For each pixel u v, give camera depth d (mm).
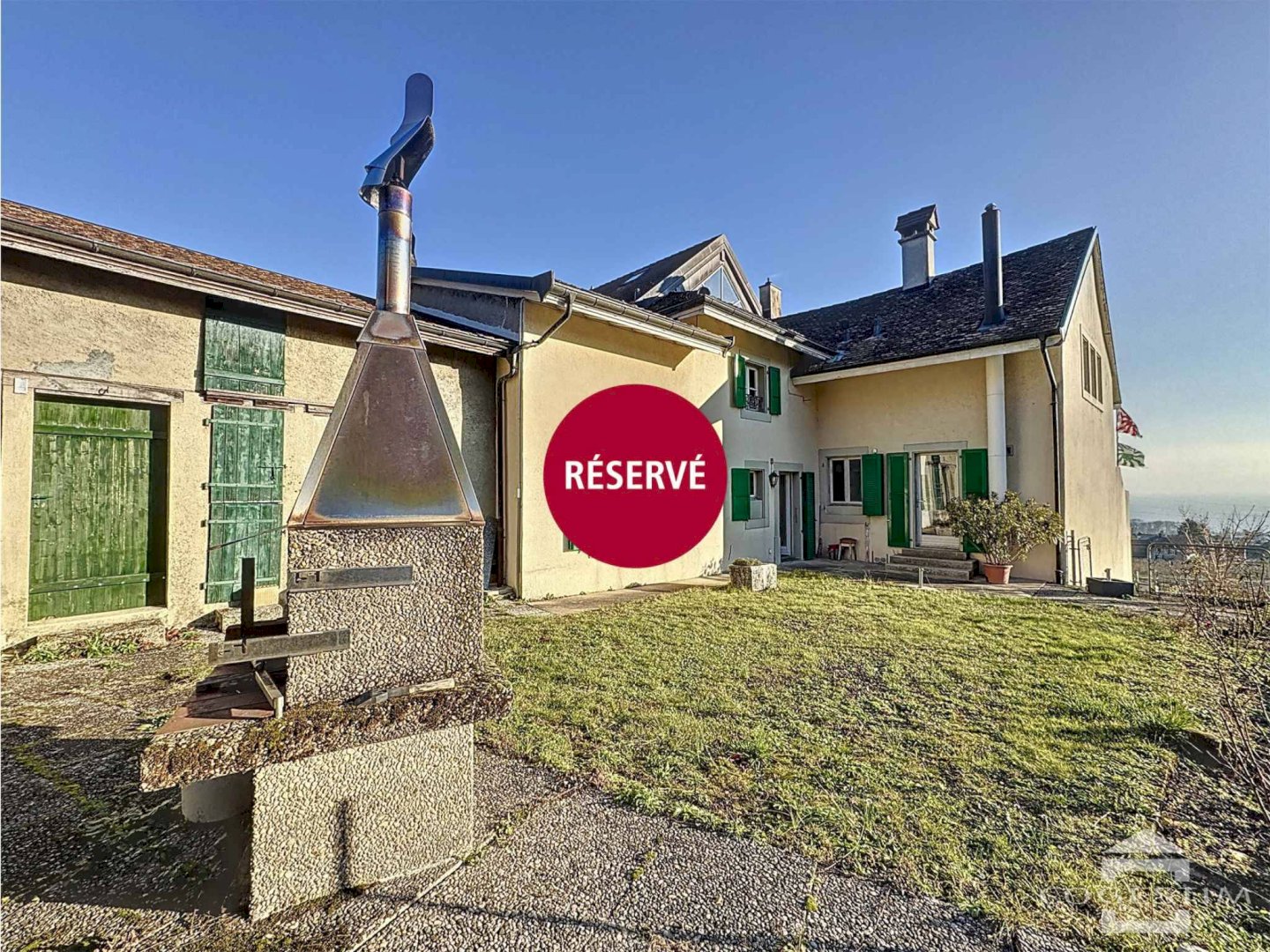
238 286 6031
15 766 3133
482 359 8984
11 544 5012
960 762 3129
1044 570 10344
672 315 10719
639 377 10188
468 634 2338
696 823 2545
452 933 1888
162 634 5566
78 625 5363
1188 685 4379
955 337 11484
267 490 6746
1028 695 4188
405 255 2572
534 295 7957
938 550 11680
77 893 2094
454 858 2291
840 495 13859
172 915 1976
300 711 1974
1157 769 3049
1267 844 2373
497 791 2848
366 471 2221
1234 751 2949
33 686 4363
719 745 3375
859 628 6383
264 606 6641
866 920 1938
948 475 11969
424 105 2652
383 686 2162
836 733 3533
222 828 2541
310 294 7062
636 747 3346
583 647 5586
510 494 8555
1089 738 3439
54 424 5336
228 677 2357
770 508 12875
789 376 13461
